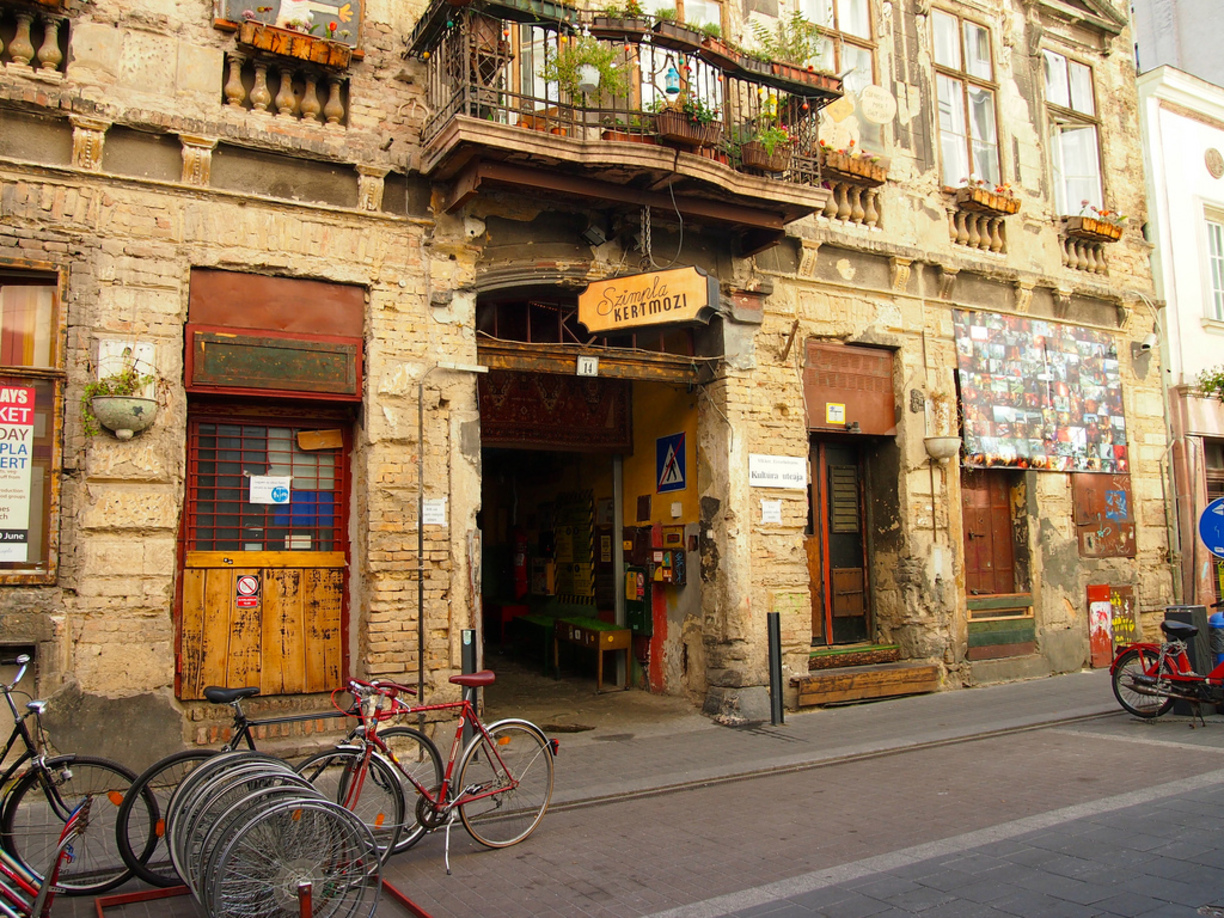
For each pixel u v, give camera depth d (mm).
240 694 5125
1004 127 12266
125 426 6699
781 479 9734
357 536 7809
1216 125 14922
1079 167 13219
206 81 7383
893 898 4453
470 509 7996
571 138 7785
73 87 6898
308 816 4328
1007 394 11602
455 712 7680
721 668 9297
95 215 6891
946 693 10430
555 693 10703
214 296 7281
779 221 9273
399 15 8234
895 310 10844
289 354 7449
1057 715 9039
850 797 6398
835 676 9703
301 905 3900
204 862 4164
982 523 11578
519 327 9648
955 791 6477
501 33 8016
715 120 8703
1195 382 13641
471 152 7539
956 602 10820
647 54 9344
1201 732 8344
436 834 5719
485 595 14859
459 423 8047
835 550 10867
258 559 7574
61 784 4801
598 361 9102
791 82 9055
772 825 5785
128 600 6695
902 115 11297
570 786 6684
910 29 11562
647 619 10648
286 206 7539
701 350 9867
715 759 7477
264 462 7699
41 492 6586
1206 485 13586
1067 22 13273
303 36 7551
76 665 6500
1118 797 6156
